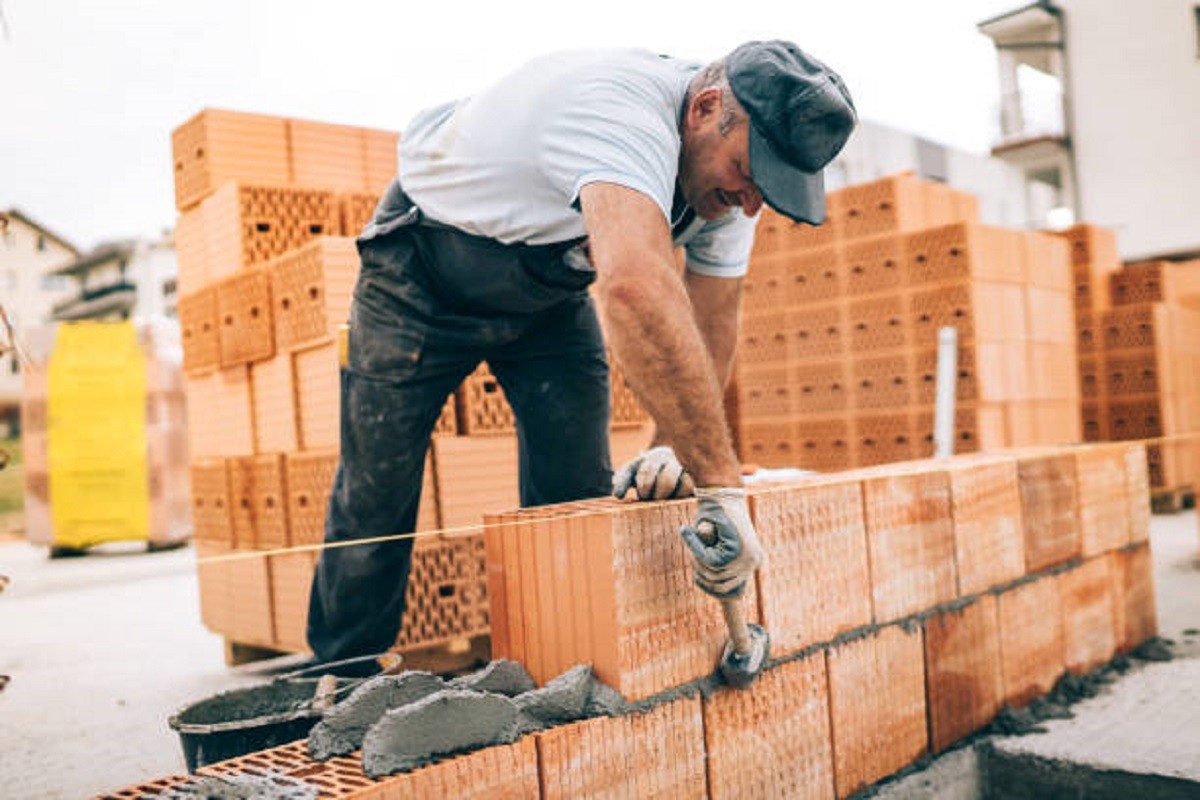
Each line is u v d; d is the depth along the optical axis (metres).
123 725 3.03
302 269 3.58
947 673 2.39
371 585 2.50
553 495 2.63
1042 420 7.39
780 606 1.98
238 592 3.94
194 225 4.42
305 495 3.60
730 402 8.05
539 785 1.58
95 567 4.86
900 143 14.99
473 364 2.47
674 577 1.79
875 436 7.07
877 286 7.07
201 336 4.30
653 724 1.73
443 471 3.53
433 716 1.50
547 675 1.83
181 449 4.49
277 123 4.46
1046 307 7.62
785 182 1.74
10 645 4.41
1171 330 8.51
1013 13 13.66
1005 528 2.66
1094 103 13.83
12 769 2.61
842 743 2.10
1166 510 8.02
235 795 1.42
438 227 2.19
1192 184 13.14
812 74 1.73
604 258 1.56
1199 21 12.91
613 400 3.94
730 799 1.86
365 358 2.35
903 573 2.30
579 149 1.71
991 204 15.18
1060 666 2.81
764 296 7.72
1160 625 3.64
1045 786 2.28
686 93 1.84
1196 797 2.04
